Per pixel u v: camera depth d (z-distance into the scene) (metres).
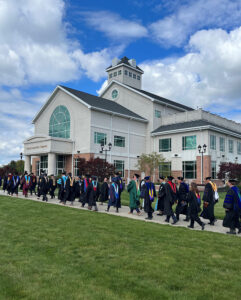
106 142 38.16
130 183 13.24
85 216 11.78
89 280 5.18
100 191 16.34
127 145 41.19
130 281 5.17
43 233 8.66
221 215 13.52
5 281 5.07
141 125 43.91
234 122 48.41
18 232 8.80
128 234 8.66
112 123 39.41
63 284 4.96
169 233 8.95
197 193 10.35
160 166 41.53
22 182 20.36
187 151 38.91
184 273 5.61
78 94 40.31
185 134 39.41
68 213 12.49
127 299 4.45
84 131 36.97
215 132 38.75
